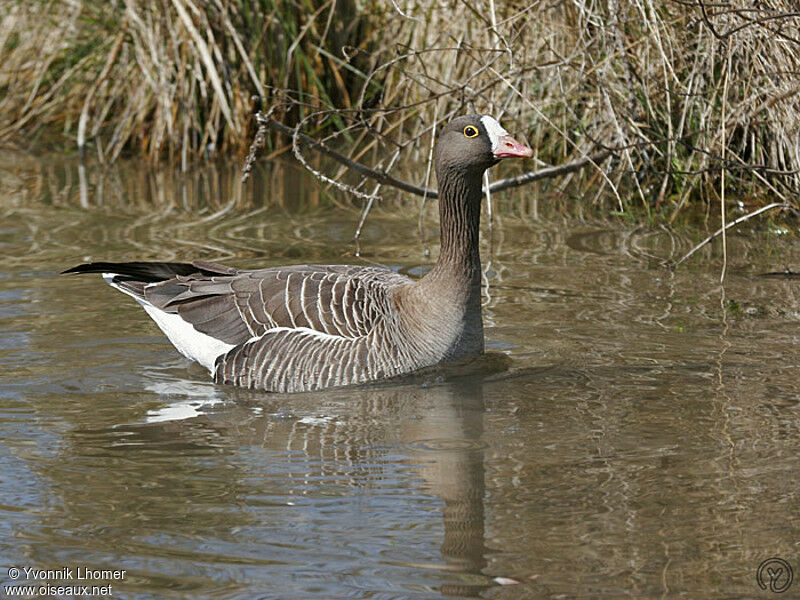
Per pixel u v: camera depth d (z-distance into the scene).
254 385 12.12
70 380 12.04
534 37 19.47
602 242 17.41
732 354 12.48
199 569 7.98
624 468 9.55
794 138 17.02
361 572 7.90
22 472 9.66
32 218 18.67
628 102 18.81
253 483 9.41
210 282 12.89
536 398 11.39
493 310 14.17
